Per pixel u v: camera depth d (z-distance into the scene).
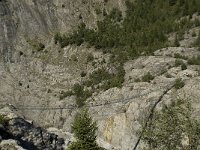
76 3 149.50
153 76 109.75
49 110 122.62
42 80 131.38
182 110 30.77
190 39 121.69
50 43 139.88
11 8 144.62
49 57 136.12
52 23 145.00
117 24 140.50
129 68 120.38
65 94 124.88
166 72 108.31
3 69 133.62
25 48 138.62
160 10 139.00
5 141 40.31
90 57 132.12
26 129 47.72
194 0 135.12
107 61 128.25
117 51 130.00
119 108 106.56
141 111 97.75
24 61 135.75
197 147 29.70
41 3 147.62
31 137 47.88
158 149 30.80
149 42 127.44
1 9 142.88
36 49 138.38
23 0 146.88
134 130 96.12
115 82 117.06
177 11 135.25
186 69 106.00
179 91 94.50
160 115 31.75
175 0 139.38
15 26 142.00
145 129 32.12
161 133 30.64
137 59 121.88
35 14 145.12
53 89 128.00
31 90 129.38
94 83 124.06
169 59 113.81
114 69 123.81
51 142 49.78
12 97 128.38
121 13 144.38
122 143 97.69
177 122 30.55
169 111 30.95
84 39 138.62
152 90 102.75
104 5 149.12
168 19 133.50
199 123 30.97
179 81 98.44
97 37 137.25
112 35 136.12
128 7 145.50
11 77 132.50
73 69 131.12
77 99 121.19
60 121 118.38
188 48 117.44
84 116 49.12
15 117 47.22
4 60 135.50
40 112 123.69
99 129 105.62
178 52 116.75
